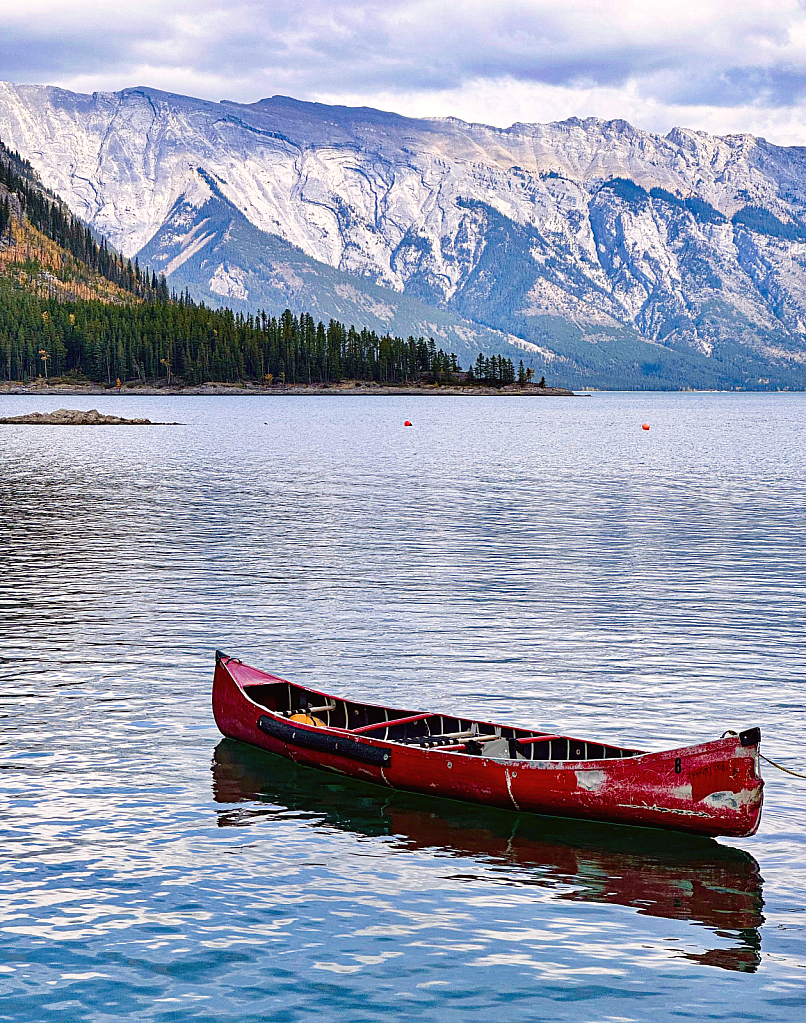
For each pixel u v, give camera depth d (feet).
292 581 129.29
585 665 92.22
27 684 85.15
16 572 133.59
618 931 49.42
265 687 74.13
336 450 378.53
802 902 52.34
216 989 44.32
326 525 179.01
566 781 60.34
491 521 186.09
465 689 84.94
